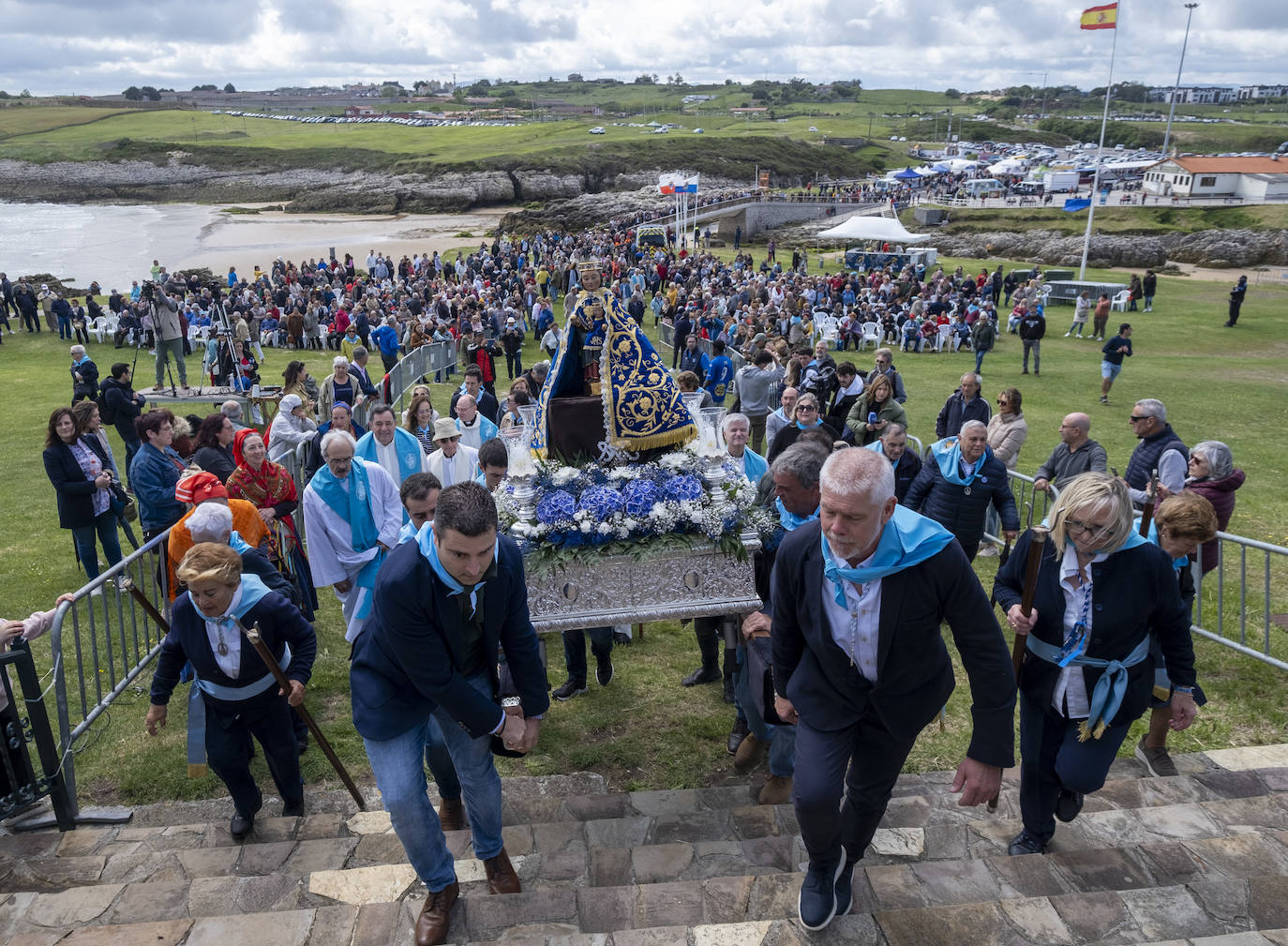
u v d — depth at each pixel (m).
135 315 26.08
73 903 3.77
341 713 6.09
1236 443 14.78
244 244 64.25
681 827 4.43
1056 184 75.56
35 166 103.19
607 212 70.06
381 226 75.69
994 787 3.17
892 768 3.34
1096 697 3.73
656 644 7.03
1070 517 3.61
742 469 6.27
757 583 5.04
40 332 28.48
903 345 26.78
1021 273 41.12
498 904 3.54
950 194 71.62
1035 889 3.60
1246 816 4.31
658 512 4.86
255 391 14.70
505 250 47.91
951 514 7.21
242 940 3.36
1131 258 50.97
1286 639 6.99
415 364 20.11
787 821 4.46
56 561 9.33
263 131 148.25
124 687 6.02
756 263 51.50
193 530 4.62
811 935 3.17
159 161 103.62
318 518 5.82
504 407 11.41
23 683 4.49
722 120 170.88
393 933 3.43
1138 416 7.73
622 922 3.42
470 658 3.51
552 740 5.60
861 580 3.00
